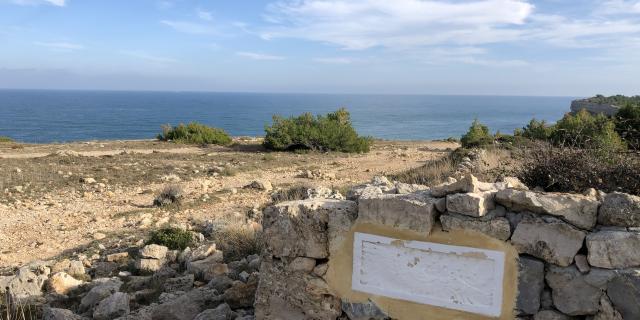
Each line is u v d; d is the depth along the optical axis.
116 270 8.63
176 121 130.00
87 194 16.75
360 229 4.72
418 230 4.46
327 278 4.88
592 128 12.84
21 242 11.37
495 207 4.38
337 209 4.83
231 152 31.47
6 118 135.12
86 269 8.79
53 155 26.31
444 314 4.45
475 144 22.92
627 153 7.66
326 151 32.16
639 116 18.64
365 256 4.71
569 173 6.88
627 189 6.33
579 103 58.16
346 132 32.84
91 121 126.88
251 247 8.73
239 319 5.48
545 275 4.14
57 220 13.41
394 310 4.62
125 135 86.94
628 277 3.82
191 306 5.92
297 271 4.98
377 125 118.94
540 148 9.05
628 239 3.87
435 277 4.45
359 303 4.75
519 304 4.20
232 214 12.62
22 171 20.47
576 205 4.05
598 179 6.50
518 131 25.08
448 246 4.38
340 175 21.02
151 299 6.89
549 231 4.09
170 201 15.23
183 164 24.34
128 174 20.77
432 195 4.62
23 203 15.30
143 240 10.27
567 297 4.05
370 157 28.78
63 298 7.07
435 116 172.62
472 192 4.36
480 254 4.29
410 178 13.95
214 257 8.01
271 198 15.04
